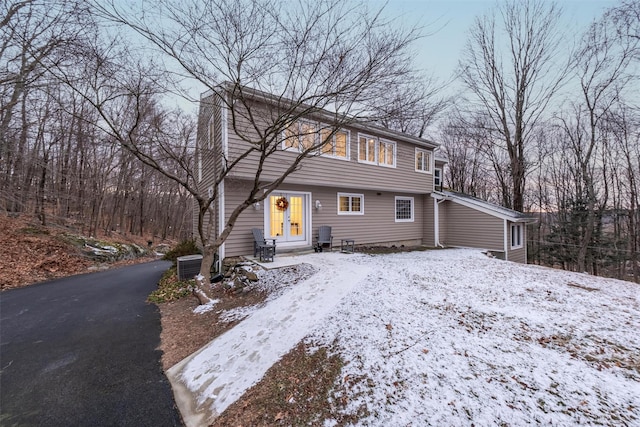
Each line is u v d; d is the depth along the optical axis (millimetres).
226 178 8016
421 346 3139
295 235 9734
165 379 3410
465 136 18438
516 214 12531
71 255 11047
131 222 20625
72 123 12156
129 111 9227
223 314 5301
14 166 11852
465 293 4965
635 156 14539
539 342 3178
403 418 2197
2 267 8781
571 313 4047
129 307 6238
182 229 23234
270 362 3387
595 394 2266
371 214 12039
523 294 4941
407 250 11719
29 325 5152
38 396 3033
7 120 10281
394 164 12086
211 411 2764
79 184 15375
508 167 17625
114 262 12672
